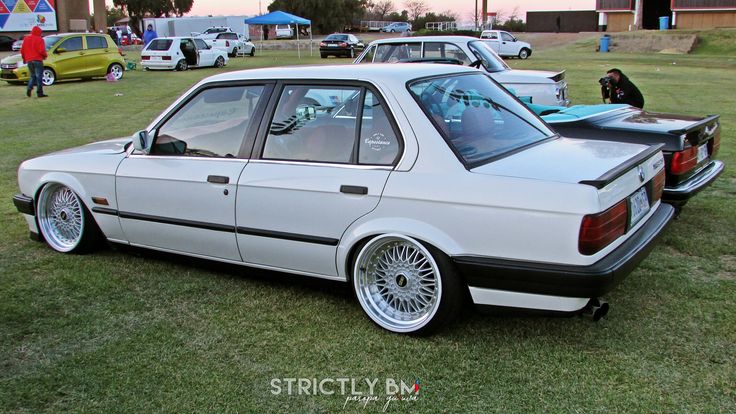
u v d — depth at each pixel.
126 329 3.74
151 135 4.50
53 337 3.65
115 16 100.69
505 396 3.01
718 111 12.66
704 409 2.87
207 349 3.50
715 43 39.81
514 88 9.38
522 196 3.16
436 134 3.46
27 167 5.10
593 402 2.94
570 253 3.08
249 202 3.98
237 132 4.15
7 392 3.10
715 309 3.87
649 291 4.15
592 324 3.70
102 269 4.69
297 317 3.88
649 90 16.89
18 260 4.89
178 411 2.95
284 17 41.06
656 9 55.81
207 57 28.23
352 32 85.81
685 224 5.55
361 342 3.56
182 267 4.73
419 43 10.55
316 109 3.85
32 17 38.59
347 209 3.62
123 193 4.57
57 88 19.31
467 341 3.53
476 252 3.29
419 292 3.55
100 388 3.13
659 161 3.98
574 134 5.17
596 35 52.44
